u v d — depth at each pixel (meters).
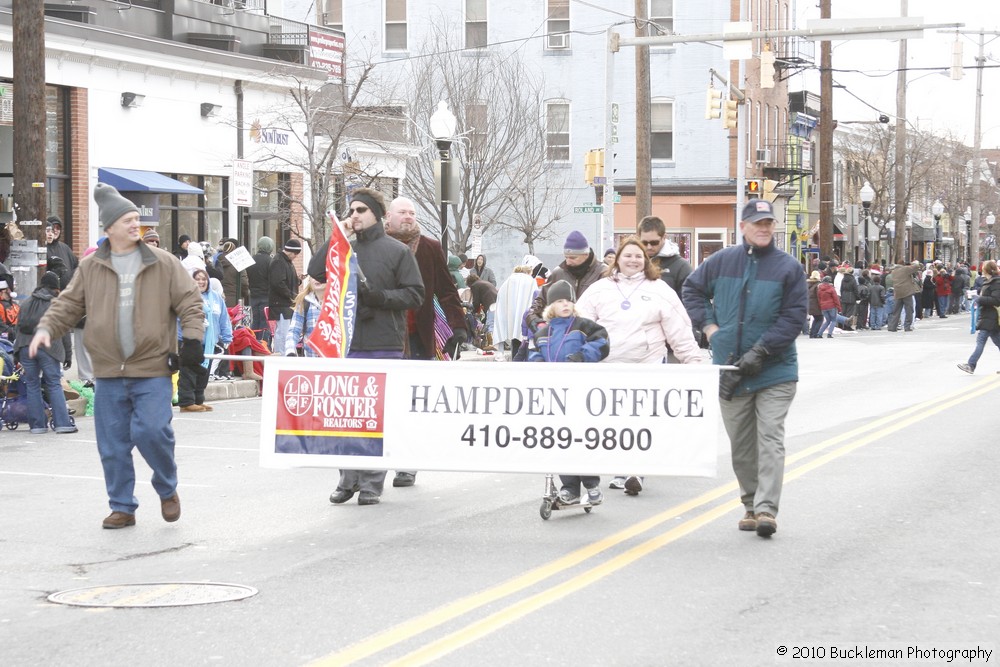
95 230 31.30
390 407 10.96
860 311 48.28
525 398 10.81
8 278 17.81
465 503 12.12
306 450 11.02
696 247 58.06
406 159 45.00
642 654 7.21
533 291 18.52
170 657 7.15
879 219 75.31
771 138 64.19
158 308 10.62
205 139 35.25
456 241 44.22
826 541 10.30
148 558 9.70
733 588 8.73
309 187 38.88
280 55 39.47
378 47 57.44
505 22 57.41
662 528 10.84
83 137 30.77
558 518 11.33
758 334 10.59
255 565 9.44
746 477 10.89
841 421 18.48
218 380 22.66
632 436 10.70
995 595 8.56
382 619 7.93
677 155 57.66
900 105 66.00
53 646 7.37
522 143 51.25
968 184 97.19
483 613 8.07
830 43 51.34
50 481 13.41
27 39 20.88
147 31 33.88
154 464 10.84
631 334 12.17
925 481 13.21
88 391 19.47
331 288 11.33
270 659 7.11
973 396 21.97
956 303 65.31
